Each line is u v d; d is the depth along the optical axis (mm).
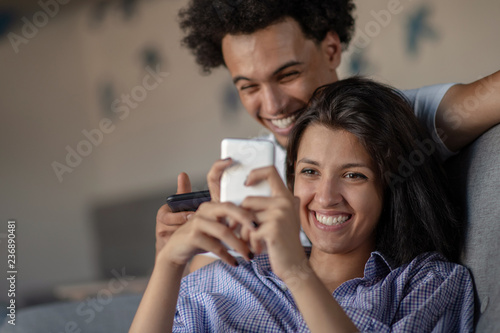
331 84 1239
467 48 2729
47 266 3250
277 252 782
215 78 3297
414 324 986
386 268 1151
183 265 926
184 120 3389
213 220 825
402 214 1151
